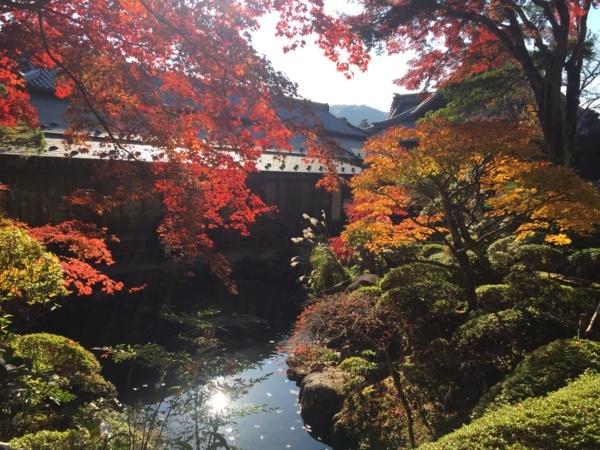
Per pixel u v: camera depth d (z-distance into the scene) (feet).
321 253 43.45
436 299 24.52
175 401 12.16
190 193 17.70
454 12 36.91
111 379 26.73
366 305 22.62
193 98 17.98
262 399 25.22
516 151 21.25
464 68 44.96
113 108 18.28
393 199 25.86
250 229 59.31
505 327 19.48
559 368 13.91
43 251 15.67
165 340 33.86
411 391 20.33
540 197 21.68
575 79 40.34
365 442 19.13
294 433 21.85
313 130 17.02
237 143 18.02
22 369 7.64
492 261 29.73
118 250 46.21
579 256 30.25
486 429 10.98
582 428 9.95
